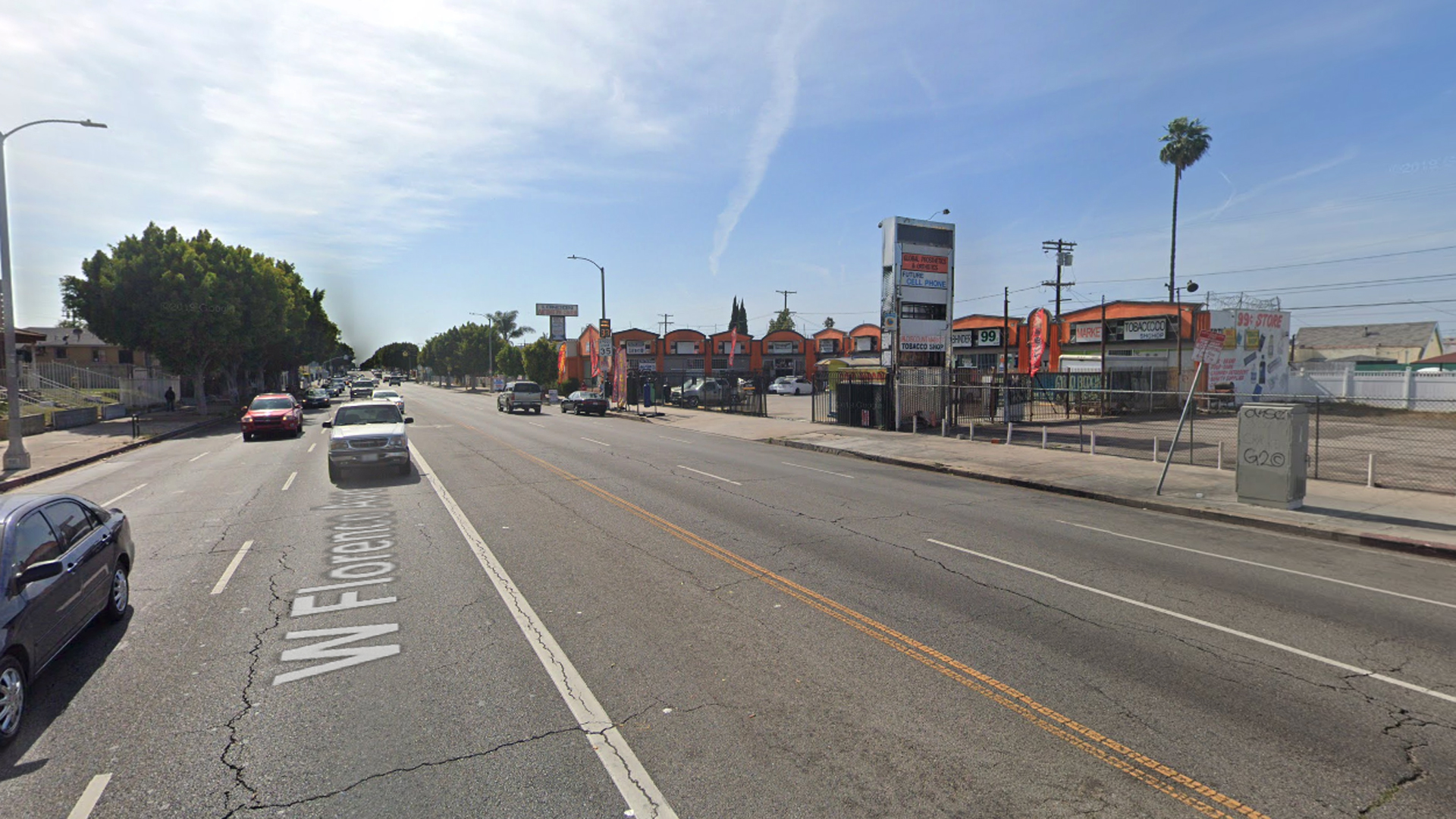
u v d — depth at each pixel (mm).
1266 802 4051
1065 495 14680
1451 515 11930
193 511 12312
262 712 5070
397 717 4988
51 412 30734
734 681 5562
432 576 8320
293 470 17578
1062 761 4453
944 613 7133
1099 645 6332
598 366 55219
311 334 73875
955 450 21234
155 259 37938
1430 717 5051
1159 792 4145
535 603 7395
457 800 4047
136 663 5914
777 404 47844
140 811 3953
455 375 122312
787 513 12148
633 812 3930
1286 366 41844
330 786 4180
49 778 4266
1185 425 28875
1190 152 54500
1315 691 5457
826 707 5145
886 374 27969
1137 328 41500
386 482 15422
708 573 8516
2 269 18547
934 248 28234
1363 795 4121
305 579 8242
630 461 19062
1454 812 3953
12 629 4730
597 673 5695
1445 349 63656
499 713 5051
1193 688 5488
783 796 4074
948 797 4074
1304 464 12625
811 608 7250
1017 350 47688
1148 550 9898
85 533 6352
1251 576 8625
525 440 24938
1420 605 7590
